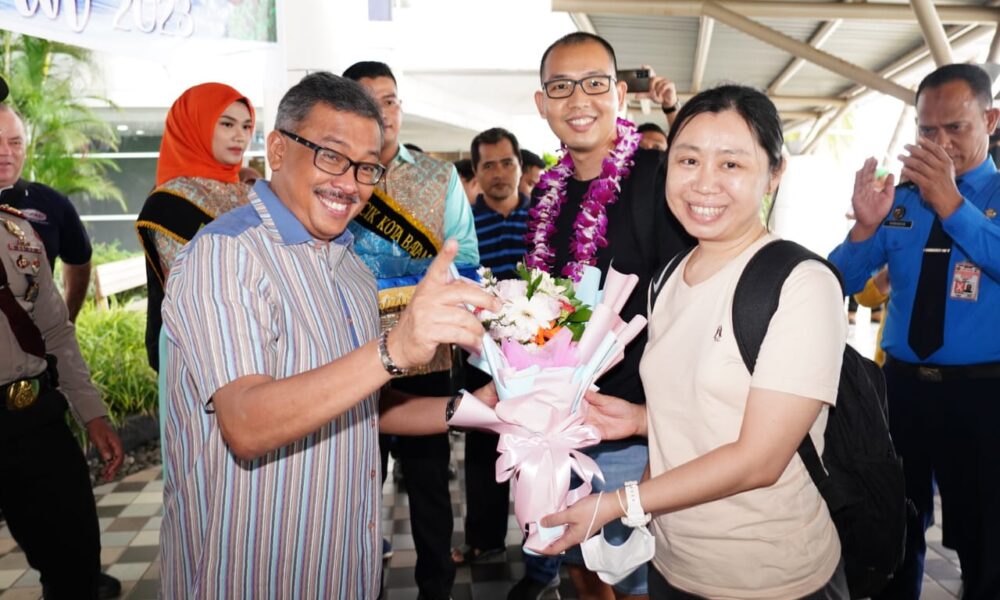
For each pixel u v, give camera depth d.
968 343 2.37
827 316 1.31
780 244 1.41
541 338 1.53
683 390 1.48
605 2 6.05
